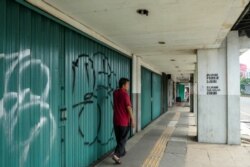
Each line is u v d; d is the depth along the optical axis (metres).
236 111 6.71
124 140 4.98
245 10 4.27
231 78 6.75
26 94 3.07
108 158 5.36
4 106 2.71
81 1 3.43
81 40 4.61
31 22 3.20
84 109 4.68
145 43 6.39
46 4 3.44
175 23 4.54
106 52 5.88
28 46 3.13
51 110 3.61
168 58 9.38
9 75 2.80
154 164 4.90
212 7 3.68
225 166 4.83
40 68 3.36
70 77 4.17
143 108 10.15
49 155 3.54
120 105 4.97
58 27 3.85
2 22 2.71
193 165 4.87
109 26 4.72
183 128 9.60
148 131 8.84
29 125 3.11
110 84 6.11
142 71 10.12
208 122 6.95
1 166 2.66
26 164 3.04
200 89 7.02
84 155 4.66
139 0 3.42
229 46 6.78
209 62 6.99
